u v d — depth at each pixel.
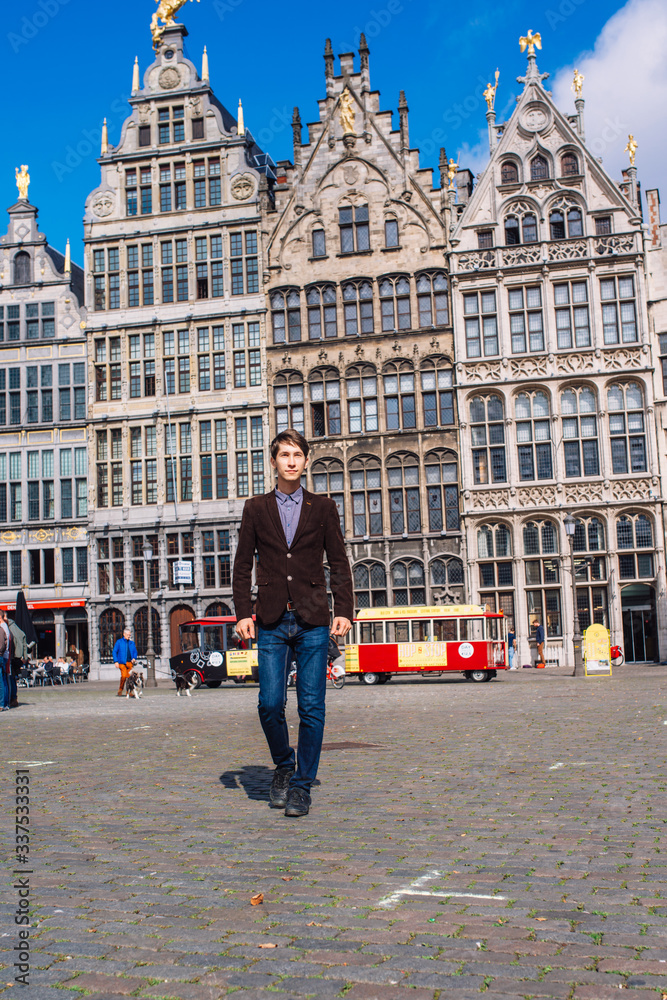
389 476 46.38
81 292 54.34
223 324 49.53
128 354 50.66
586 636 34.25
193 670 38.38
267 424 48.34
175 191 51.00
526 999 3.74
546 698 21.81
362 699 24.88
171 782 9.46
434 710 19.41
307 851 6.25
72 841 6.71
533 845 6.31
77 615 50.56
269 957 4.24
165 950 4.36
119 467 50.53
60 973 4.09
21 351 52.06
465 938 4.45
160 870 5.81
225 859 6.07
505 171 46.44
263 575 7.84
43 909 5.00
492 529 44.69
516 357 44.88
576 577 43.56
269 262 49.16
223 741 13.68
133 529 49.66
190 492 49.31
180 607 48.81
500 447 44.94
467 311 46.06
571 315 44.97
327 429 47.53
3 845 6.61
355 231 48.25
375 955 4.24
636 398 43.97
